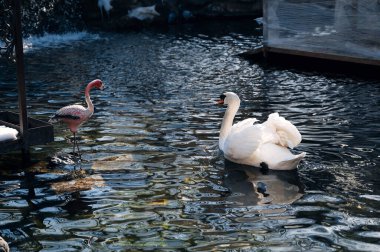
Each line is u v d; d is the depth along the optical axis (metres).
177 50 21.50
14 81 16.77
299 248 7.34
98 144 11.24
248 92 15.54
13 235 7.78
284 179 9.55
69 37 24.48
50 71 18.11
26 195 9.02
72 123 10.65
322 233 7.73
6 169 10.09
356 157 10.43
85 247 7.45
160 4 27.53
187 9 28.48
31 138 10.49
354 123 12.52
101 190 9.16
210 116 13.19
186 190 9.16
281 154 9.95
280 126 10.12
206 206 8.59
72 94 15.32
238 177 9.65
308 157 10.48
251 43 22.67
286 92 15.49
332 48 18.75
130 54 20.80
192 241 7.56
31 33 24.03
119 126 12.39
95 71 18.08
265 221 8.09
